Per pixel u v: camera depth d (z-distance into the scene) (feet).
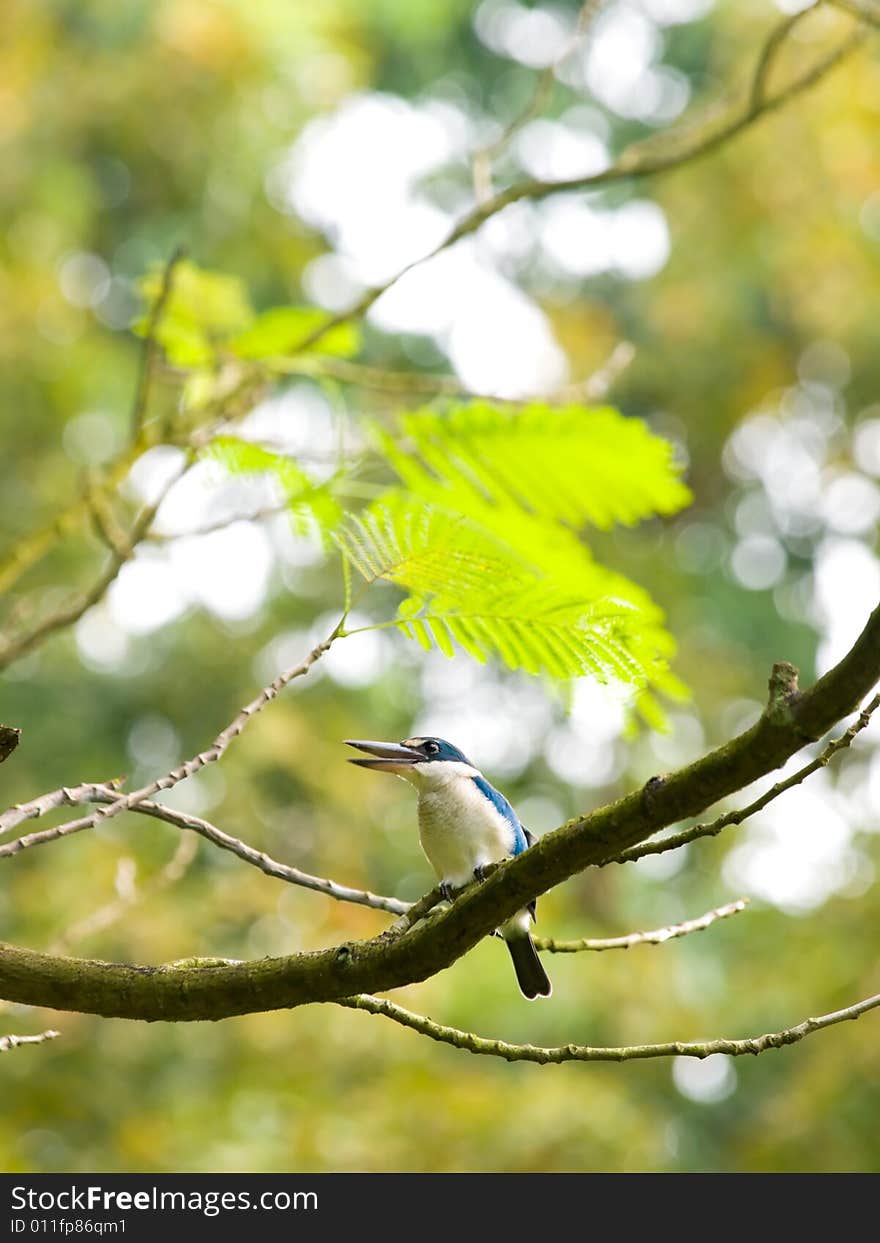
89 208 57.47
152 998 13.19
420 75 69.15
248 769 51.24
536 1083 43.47
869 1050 44.57
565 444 13.19
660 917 56.24
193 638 56.80
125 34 56.80
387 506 13.09
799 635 65.72
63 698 56.08
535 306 67.67
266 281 62.23
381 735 56.95
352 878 49.75
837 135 54.24
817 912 51.08
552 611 12.80
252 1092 42.09
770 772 10.69
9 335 53.21
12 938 42.98
